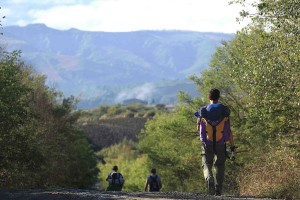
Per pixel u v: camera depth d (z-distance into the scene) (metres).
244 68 17.72
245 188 15.81
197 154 36.31
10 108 21.47
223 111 11.40
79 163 54.50
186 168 38.34
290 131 17.22
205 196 10.65
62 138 45.28
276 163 15.60
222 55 30.53
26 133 24.72
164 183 43.03
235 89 29.84
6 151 24.12
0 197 10.28
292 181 13.96
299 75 15.43
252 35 19.03
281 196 13.70
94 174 64.94
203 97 34.16
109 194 10.82
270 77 16.09
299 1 15.45
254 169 16.61
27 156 25.50
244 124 29.25
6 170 25.30
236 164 28.56
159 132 38.91
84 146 58.72
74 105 50.22
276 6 15.66
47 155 35.12
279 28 15.77
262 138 25.45
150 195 10.77
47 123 42.53
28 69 44.16
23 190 12.30
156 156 42.28
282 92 15.80
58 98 49.22
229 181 26.28
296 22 15.45
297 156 15.55
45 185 37.53
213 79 31.11
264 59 16.34
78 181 55.44
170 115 46.69
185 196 10.54
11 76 21.55
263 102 16.64
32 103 41.62
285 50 15.50
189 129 35.91
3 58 22.03
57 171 43.28
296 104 16.22
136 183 70.19
